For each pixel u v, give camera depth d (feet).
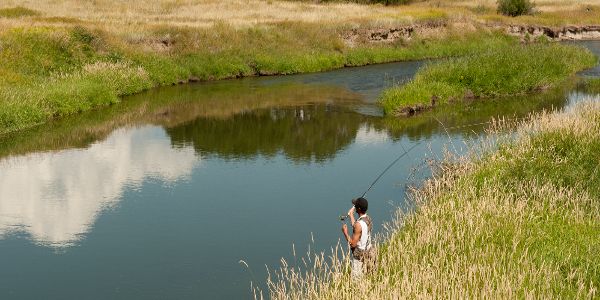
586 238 40.01
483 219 41.60
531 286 32.45
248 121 95.35
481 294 30.76
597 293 32.45
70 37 118.73
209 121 95.50
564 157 55.72
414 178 63.05
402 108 99.09
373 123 92.73
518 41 188.34
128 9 185.16
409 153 74.13
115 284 41.16
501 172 53.01
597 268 34.65
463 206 46.06
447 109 101.86
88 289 40.50
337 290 33.83
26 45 111.24
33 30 115.85
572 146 57.41
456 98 108.88
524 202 45.27
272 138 84.64
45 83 103.24
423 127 89.15
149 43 133.80
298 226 50.88
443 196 50.14
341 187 61.46
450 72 114.52
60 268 43.86
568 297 31.24
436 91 106.11
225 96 115.34
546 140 59.26
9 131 86.33
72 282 41.60
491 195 47.47
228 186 62.49
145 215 54.24
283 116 98.73
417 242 39.42
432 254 37.35
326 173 66.80
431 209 47.01
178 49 135.95
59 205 57.06
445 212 45.11
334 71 143.95
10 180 64.54
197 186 62.64
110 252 46.47
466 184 51.21
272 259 44.42
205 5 199.62
